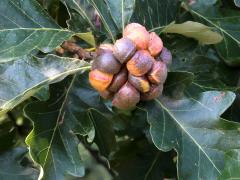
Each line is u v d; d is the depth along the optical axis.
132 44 0.16
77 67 0.17
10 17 0.18
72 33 0.18
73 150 0.18
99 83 0.16
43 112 0.18
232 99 0.18
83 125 0.19
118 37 0.18
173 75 0.18
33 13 0.18
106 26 0.18
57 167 0.17
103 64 0.16
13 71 0.17
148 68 0.16
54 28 0.18
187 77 0.17
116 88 0.16
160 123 0.17
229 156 0.16
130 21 0.19
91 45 0.20
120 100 0.16
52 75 0.17
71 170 0.17
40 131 0.18
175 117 0.18
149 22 0.20
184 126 0.18
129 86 0.16
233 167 0.16
